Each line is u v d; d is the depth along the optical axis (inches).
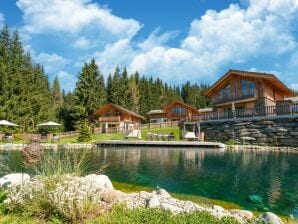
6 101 1485.0
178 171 494.9
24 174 314.7
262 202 313.7
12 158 656.4
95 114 2047.2
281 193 345.7
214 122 1090.1
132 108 2812.5
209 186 384.8
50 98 2389.3
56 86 3267.7
